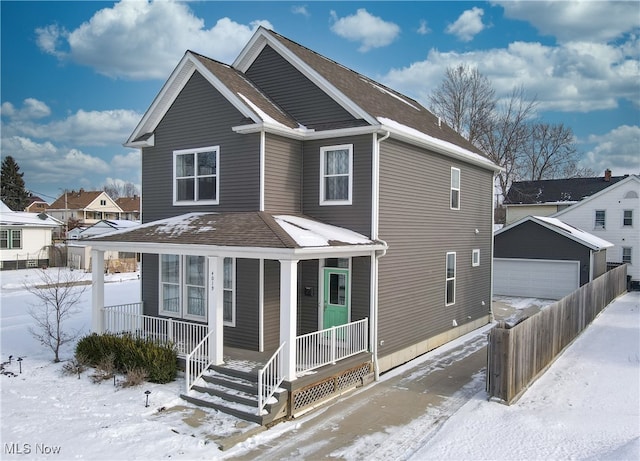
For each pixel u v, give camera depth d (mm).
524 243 28016
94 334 13203
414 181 14828
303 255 10484
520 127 44500
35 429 8844
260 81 15031
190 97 14414
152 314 15344
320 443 8766
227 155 13602
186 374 10617
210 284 11406
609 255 32719
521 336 11273
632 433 8664
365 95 15273
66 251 41812
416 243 14930
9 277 33000
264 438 8930
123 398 10477
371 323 12711
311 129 13797
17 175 74625
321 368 10938
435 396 11312
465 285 18516
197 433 8906
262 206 12844
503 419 9531
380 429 9414
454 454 8039
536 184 41719
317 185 13812
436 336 16188
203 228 12375
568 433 8750
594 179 40031
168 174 15023
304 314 13773
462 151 17406
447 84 43375
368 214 12906
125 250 12836
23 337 15922
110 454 7934
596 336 17188
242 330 13008
